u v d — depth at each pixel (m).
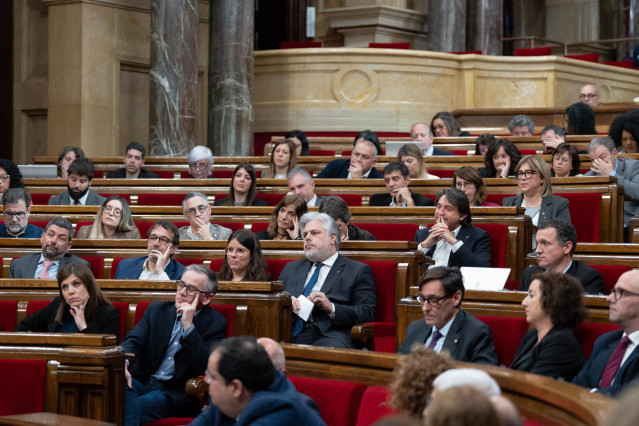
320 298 8.13
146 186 13.81
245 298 7.73
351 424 5.73
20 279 8.41
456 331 6.63
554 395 4.62
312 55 21.17
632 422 2.30
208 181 13.66
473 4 25.62
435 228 9.16
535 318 6.25
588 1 30.69
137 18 20.33
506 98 21.94
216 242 9.64
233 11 20.02
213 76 20.16
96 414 6.48
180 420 7.10
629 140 12.56
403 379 4.37
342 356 6.00
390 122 21.05
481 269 8.09
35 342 6.70
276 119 21.31
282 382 5.24
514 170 12.31
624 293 5.86
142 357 7.59
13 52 20.52
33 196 13.81
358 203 12.48
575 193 10.70
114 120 19.92
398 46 22.53
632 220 9.82
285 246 9.30
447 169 14.31
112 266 9.78
